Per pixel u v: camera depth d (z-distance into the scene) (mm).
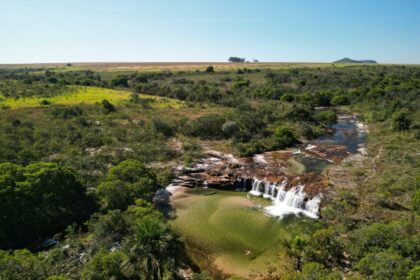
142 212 34000
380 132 74375
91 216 35719
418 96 98312
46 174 35500
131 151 58469
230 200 45375
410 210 37156
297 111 86562
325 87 135750
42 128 66625
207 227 38094
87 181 44125
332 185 45656
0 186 32000
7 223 31641
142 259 25438
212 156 60125
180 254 31750
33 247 32281
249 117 77875
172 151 60438
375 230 29375
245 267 31078
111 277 24922
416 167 49469
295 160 58375
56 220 35250
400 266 24109
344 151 63438
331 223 36531
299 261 30344
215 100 108000
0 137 57188
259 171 52562
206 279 27609
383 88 116812
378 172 49531
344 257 29734
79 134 65875
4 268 23000
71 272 26516
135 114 84938
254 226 38344
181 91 113438
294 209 42969
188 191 47844
